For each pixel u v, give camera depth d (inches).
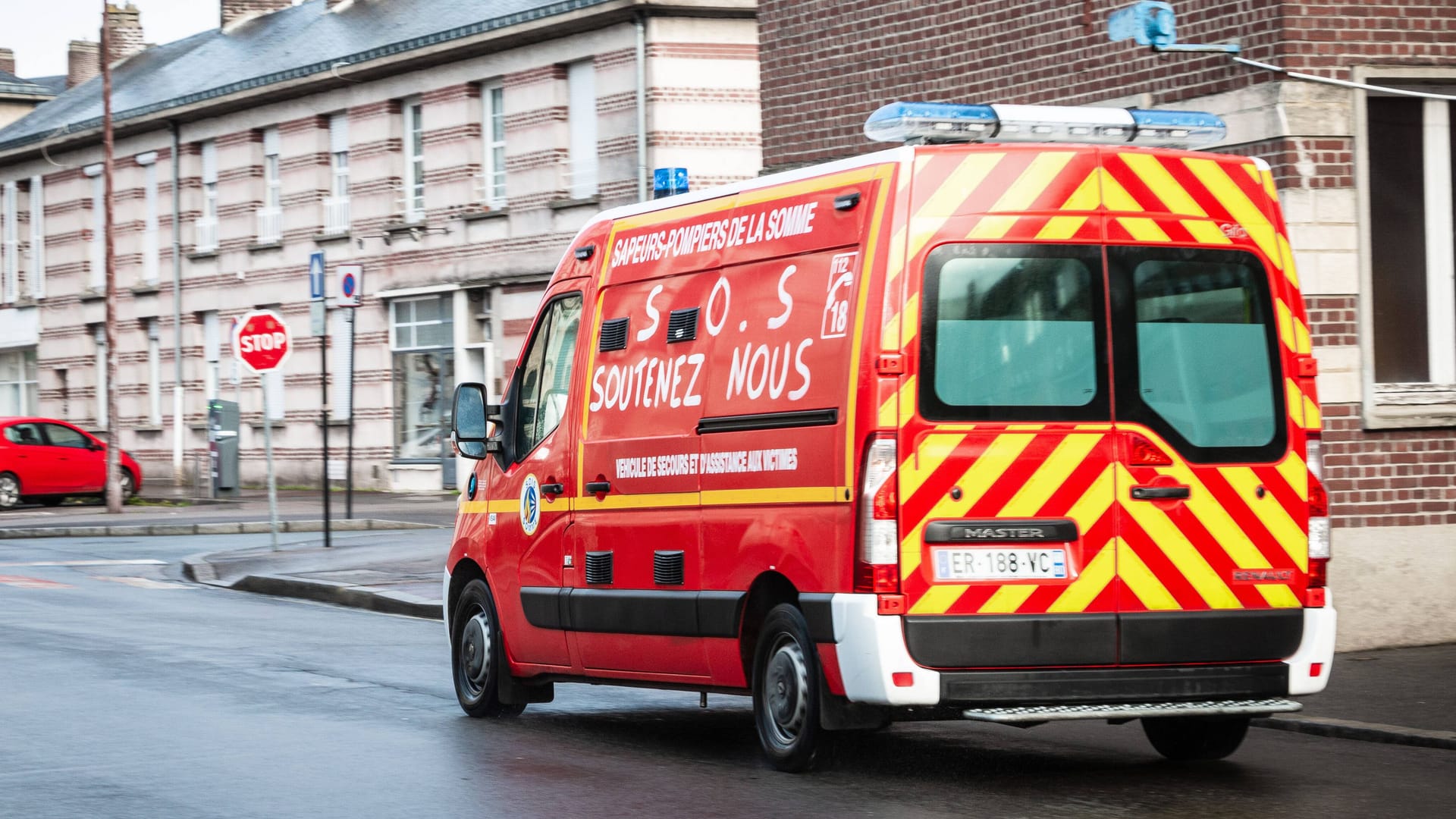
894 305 318.3
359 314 1496.1
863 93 639.8
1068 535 322.3
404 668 510.6
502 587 426.3
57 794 326.3
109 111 1332.4
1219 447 332.5
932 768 353.4
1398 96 505.7
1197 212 334.6
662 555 373.4
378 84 1471.5
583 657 400.2
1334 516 491.5
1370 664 469.1
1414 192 508.4
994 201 323.9
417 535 975.0
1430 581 502.0
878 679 314.3
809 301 337.4
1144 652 325.1
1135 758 366.6
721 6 1246.3
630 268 395.2
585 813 308.0
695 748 381.7
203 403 1694.1
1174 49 466.9
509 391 434.3
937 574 316.5
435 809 312.2
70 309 1899.6
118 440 1288.1
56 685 470.3
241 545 957.2
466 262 1392.7
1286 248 341.1
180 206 1697.8
